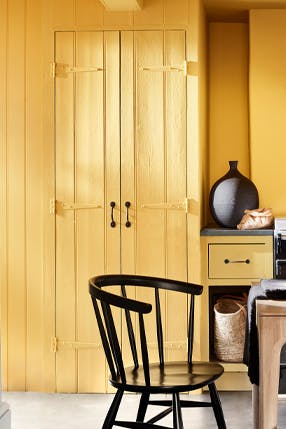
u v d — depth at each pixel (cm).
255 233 563
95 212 561
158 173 559
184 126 558
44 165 562
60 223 562
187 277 559
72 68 561
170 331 559
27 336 568
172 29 558
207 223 625
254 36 609
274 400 399
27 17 568
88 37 560
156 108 559
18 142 569
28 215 568
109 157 561
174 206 559
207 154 627
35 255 567
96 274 561
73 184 562
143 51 559
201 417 517
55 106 562
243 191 582
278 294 435
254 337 420
